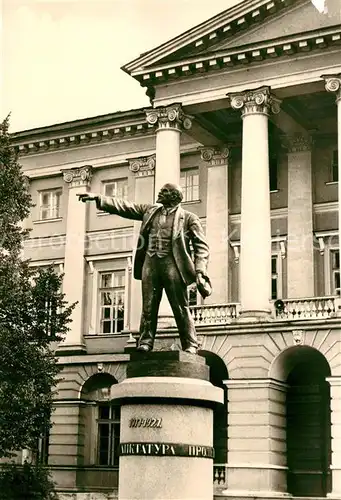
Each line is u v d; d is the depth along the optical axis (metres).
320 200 36.09
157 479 10.62
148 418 10.79
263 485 30.30
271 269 34.94
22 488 30.72
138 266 11.88
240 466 30.75
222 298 36.78
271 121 35.34
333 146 36.19
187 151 38.91
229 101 34.00
